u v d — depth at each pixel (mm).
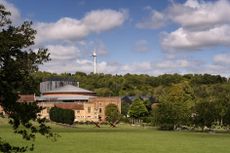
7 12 13930
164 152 73625
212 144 93875
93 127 196500
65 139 100250
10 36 13719
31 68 13875
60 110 198125
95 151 72625
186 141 103250
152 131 163250
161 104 191375
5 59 13641
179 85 199625
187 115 181625
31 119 14094
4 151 14539
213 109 169375
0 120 130875
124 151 73875
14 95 13789
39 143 83312
